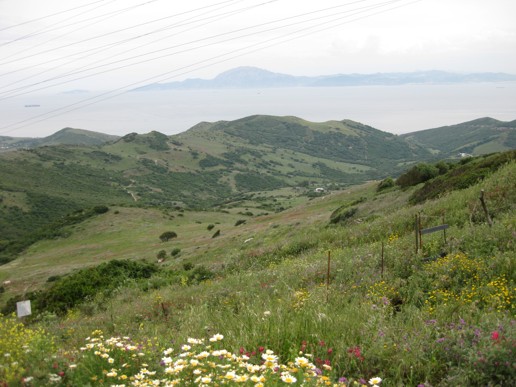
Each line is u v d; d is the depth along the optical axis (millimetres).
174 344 5746
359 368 4566
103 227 101562
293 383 3662
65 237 99562
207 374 3838
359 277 10062
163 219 107500
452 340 4758
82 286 21500
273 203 184500
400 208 33469
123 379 4207
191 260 47906
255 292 10891
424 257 10680
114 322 10969
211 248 54781
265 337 5336
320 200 69750
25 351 4672
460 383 3957
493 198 17094
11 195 170500
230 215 123562
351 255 13656
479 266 8617
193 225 98500
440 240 11758
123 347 4961
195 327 6965
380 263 11102
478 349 4309
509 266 8219
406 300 7945
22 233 140375
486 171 28188
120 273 23625
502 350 4012
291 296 8453
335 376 4195
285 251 22938
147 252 72000
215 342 5375
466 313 6211
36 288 58750
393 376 4406
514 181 17844
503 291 7082
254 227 62406
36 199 172000
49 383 3869
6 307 27422
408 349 4699
